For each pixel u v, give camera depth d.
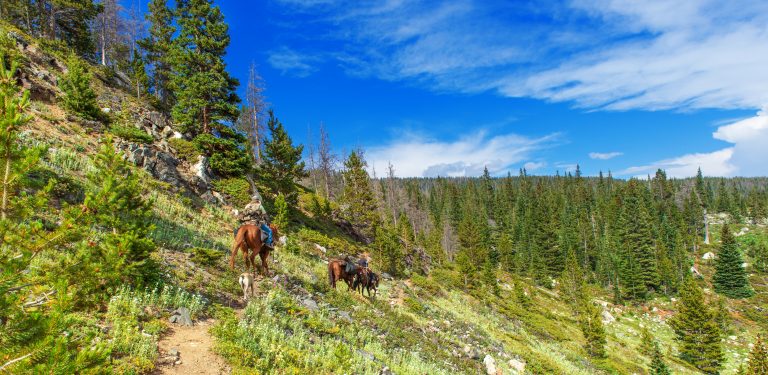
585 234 95.06
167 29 41.62
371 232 42.34
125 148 21.62
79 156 17.84
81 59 32.88
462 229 78.12
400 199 84.81
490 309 37.00
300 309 12.53
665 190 130.50
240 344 8.30
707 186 148.75
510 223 110.31
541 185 143.75
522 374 19.42
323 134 55.88
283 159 32.28
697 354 45.41
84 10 38.19
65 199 13.20
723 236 75.50
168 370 6.72
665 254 80.81
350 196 43.31
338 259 18.53
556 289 75.75
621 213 99.00
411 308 23.02
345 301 17.12
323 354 9.86
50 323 3.70
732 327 58.50
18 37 26.86
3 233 4.12
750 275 80.38
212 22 30.83
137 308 8.28
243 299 11.94
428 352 15.40
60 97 22.66
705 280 79.31
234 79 30.52
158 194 19.64
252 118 46.75
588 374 27.80
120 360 6.34
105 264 5.64
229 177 28.77
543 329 38.00
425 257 50.22
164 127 29.81
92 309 7.62
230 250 17.12
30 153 4.42
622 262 80.25
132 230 9.16
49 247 4.74
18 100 4.48
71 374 3.48
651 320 61.22
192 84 28.47
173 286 10.37
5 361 3.48
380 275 29.78
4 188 4.33
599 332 36.00
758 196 128.00
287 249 22.41
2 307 3.68
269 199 30.94
